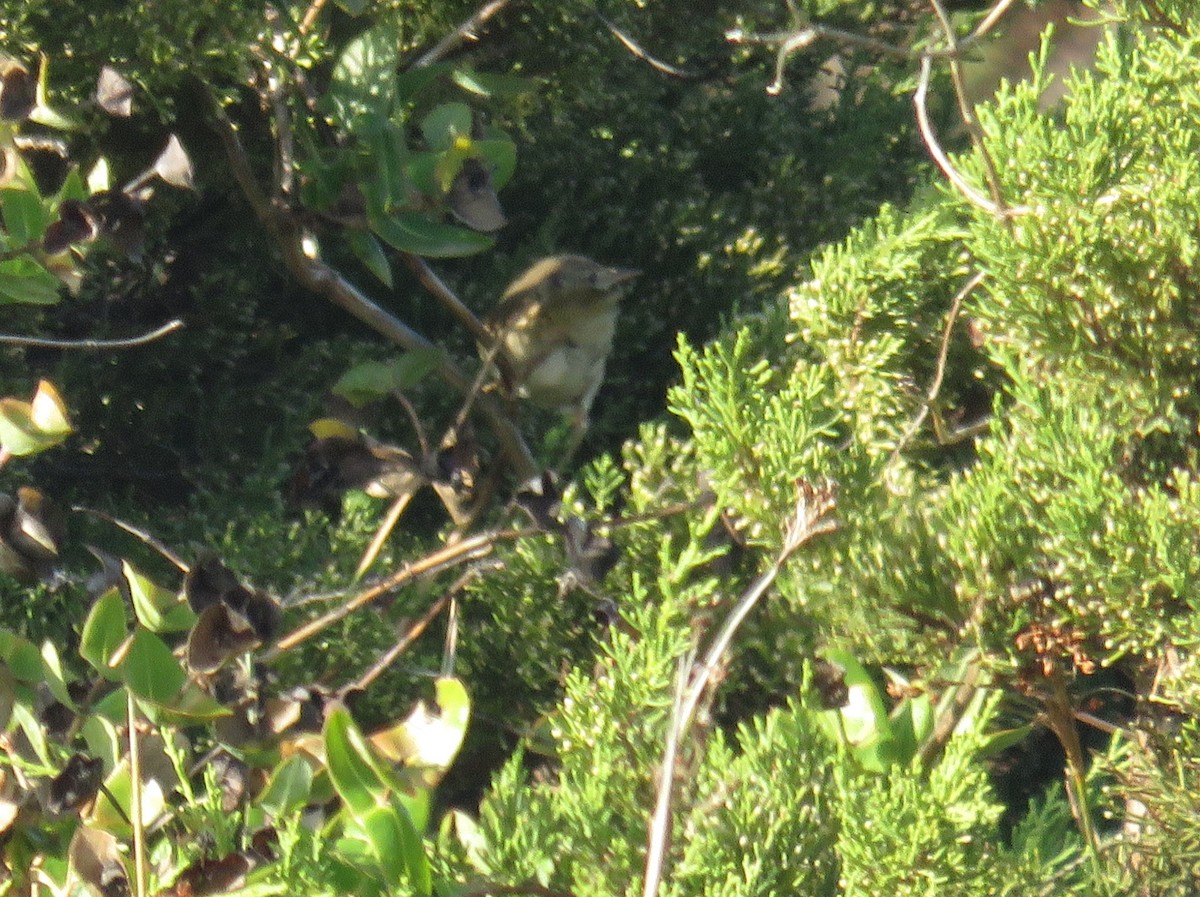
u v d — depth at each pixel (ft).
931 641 16.90
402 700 28.96
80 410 41.19
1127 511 15.17
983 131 18.22
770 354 23.15
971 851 14.85
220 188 38.27
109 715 17.22
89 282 39.65
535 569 26.53
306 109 27.61
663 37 49.01
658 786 15.47
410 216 21.99
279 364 44.73
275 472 41.75
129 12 27.25
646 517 18.26
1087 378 17.10
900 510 17.19
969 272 19.58
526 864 15.17
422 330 46.57
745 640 22.39
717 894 14.39
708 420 16.81
